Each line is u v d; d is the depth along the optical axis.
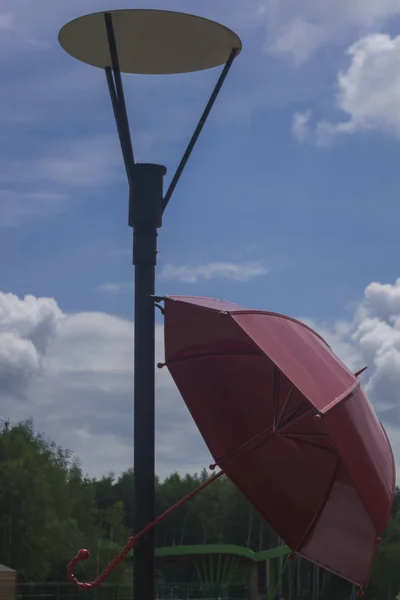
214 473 9.65
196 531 110.81
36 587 61.88
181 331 8.88
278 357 7.03
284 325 7.87
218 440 9.57
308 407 9.69
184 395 9.30
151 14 7.86
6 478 62.53
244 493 9.71
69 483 82.38
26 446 67.69
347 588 82.75
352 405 7.22
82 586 7.46
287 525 9.83
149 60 8.55
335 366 7.78
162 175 8.36
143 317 8.12
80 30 8.16
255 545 108.06
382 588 75.50
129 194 8.36
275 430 9.20
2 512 62.06
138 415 8.02
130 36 8.17
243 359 9.43
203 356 9.20
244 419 9.66
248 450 9.70
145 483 7.94
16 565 61.62
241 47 8.35
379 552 76.00
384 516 7.27
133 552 7.89
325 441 9.55
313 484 9.73
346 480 9.40
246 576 74.00
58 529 70.38
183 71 8.80
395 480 7.59
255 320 7.54
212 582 71.50
